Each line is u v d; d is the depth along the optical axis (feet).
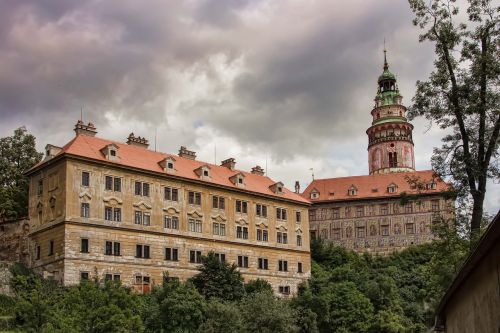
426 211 472.85
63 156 266.16
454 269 128.06
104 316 189.37
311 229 498.28
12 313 204.44
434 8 132.46
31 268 266.77
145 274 279.90
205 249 306.55
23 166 337.31
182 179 304.71
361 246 482.69
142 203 287.48
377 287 297.33
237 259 319.47
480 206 127.03
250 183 345.92
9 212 309.01
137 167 288.10
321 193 506.07
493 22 127.65
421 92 133.39
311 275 354.33
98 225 269.03
